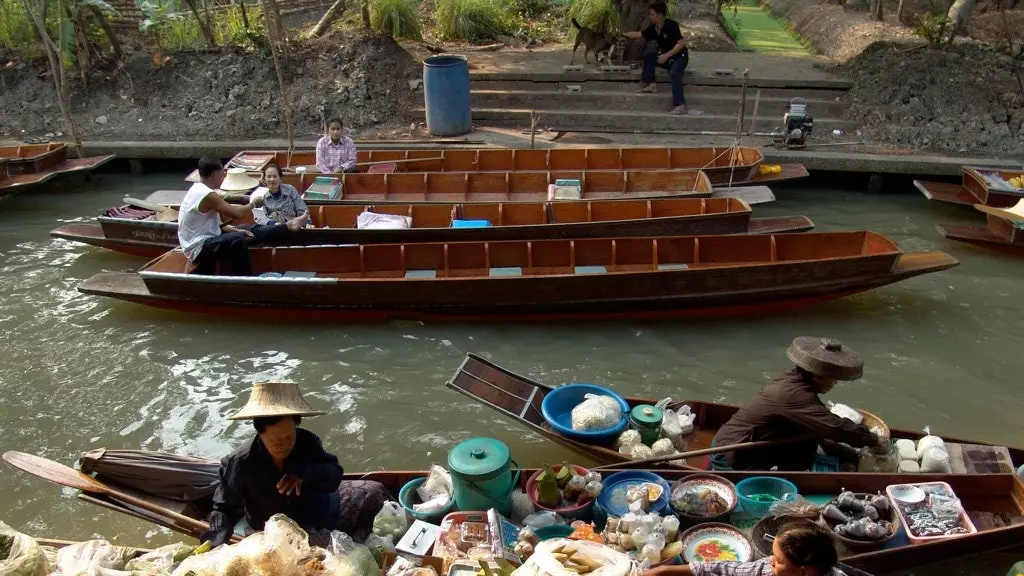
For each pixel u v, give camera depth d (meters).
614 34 14.94
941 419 6.66
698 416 6.13
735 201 9.58
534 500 4.91
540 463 6.26
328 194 10.28
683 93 13.72
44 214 11.39
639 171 10.74
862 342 7.85
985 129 12.44
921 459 5.41
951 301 8.59
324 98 14.05
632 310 8.24
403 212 9.83
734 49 16.86
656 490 4.90
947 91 12.93
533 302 8.11
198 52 14.78
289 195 9.16
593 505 4.98
